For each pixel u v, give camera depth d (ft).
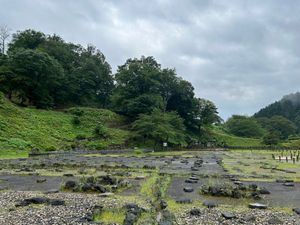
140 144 207.51
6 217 31.96
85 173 72.64
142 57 293.43
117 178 60.44
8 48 288.10
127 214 32.24
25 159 111.04
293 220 32.71
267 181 63.82
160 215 34.47
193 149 229.66
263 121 422.41
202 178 68.08
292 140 311.47
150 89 267.59
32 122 175.42
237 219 32.83
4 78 209.26
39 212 33.94
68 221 30.58
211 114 299.99
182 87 296.51
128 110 247.91
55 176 67.92
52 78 233.96
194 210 35.32
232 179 65.72
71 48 318.24
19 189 51.31
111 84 323.16
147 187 52.54
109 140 194.70
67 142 169.89
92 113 240.53
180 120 243.60
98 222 30.27
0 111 167.22
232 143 297.74
